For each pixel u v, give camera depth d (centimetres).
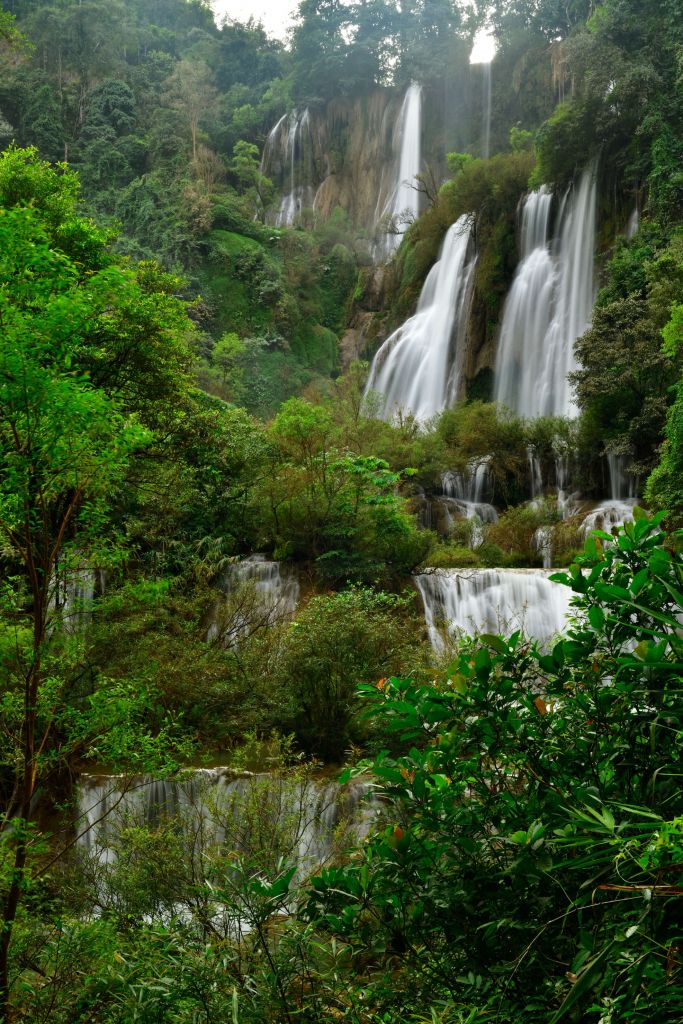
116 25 9512
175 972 328
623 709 238
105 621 834
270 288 6341
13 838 421
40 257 387
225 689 1050
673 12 3722
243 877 322
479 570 1861
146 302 1392
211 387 5022
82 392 388
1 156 1809
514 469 3044
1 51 8356
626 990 201
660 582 238
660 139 3534
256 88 9981
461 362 4338
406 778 250
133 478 1490
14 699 466
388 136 8106
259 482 1933
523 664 263
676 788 220
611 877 212
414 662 1123
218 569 1694
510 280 4303
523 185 4438
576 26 6462
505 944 233
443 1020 231
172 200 6881
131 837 604
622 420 2744
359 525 1866
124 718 500
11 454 390
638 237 3406
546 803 230
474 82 7588
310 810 814
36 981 427
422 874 241
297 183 8425
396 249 6469
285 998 287
